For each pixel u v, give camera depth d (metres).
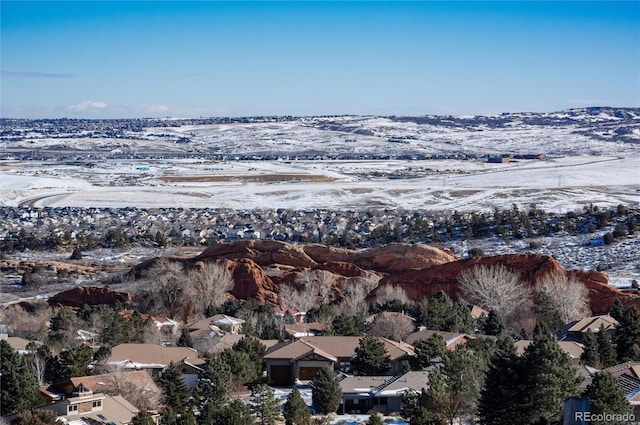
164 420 76.81
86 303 156.00
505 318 133.62
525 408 63.81
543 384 63.25
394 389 88.00
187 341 114.06
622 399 64.31
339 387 87.00
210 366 87.25
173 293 154.25
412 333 120.12
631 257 186.75
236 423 75.19
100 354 102.38
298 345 104.00
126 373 87.62
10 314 143.38
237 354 97.19
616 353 101.81
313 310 143.00
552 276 148.62
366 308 146.88
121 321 121.50
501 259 156.88
